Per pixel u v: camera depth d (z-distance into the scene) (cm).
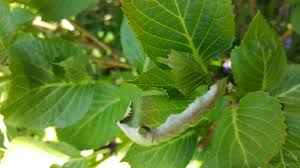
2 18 42
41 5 44
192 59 29
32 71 41
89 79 42
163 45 30
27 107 41
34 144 41
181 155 36
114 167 42
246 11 56
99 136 42
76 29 59
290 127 32
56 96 41
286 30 60
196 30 30
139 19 29
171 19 30
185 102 31
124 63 55
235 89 31
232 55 30
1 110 40
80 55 43
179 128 28
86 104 42
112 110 42
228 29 30
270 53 30
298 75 32
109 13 66
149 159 36
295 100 32
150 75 30
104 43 62
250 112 30
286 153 33
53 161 41
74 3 44
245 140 30
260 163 30
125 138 42
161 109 31
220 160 30
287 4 59
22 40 41
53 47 42
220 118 31
